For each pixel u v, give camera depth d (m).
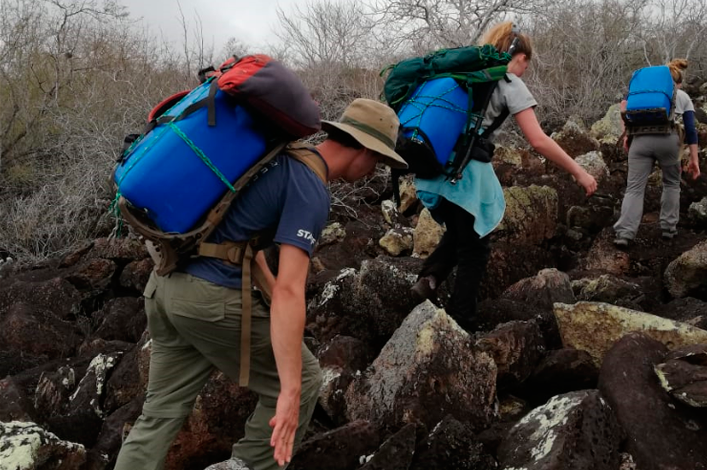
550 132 9.28
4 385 3.81
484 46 3.72
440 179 3.75
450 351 3.49
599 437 2.93
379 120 2.69
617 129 8.44
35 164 9.37
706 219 6.10
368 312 4.32
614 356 3.35
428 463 3.06
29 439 3.11
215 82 2.42
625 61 10.87
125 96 9.41
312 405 2.72
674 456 2.92
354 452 3.13
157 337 2.68
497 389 3.77
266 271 2.64
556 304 4.04
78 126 8.91
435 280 4.12
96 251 6.93
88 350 5.15
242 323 2.45
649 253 5.72
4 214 8.30
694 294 4.93
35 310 5.66
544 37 10.84
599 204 6.51
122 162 2.46
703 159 7.46
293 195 2.41
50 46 10.23
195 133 2.36
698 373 3.04
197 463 3.47
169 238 2.36
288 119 2.34
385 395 3.46
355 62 10.47
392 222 6.95
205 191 2.35
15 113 9.38
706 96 10.12
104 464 3.46
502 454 3.09
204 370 2.70
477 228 3.75
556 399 3.12
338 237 6.65
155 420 2.68
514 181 6.94
